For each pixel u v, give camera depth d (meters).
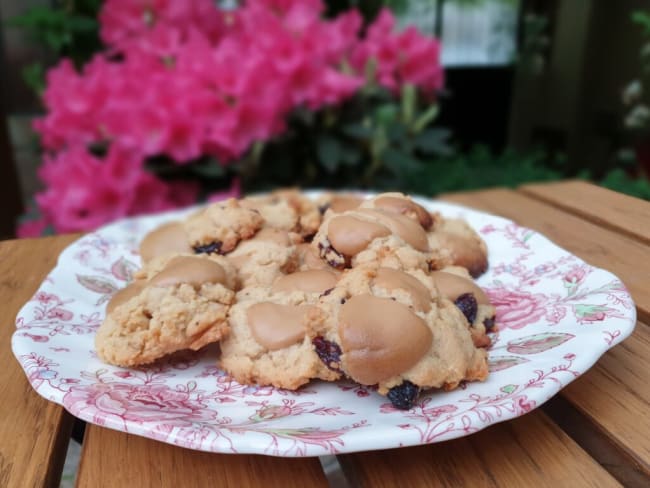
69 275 0.26
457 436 0.15
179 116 0.37
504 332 0.21
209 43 0.43
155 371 0.20
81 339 0.21
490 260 0.27
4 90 0.59
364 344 0.17
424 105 0.55
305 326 0.18
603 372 0.19
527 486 0.15
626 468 0.16
